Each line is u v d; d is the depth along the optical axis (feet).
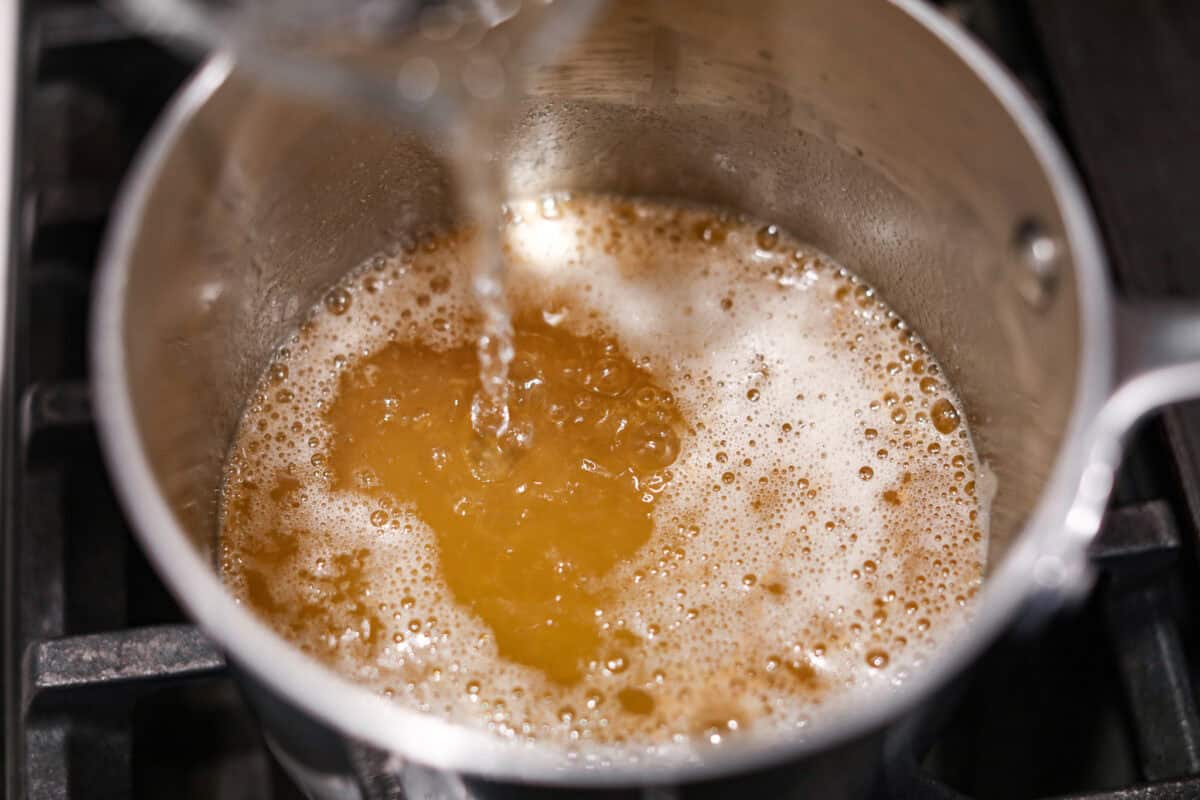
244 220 1.49
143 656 1.45
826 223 1.67
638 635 1.51
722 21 1.49
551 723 1.47
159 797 1.58
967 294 1.56
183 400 1.45
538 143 1.66
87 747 1.46
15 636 1.51
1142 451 1.56
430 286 1.68
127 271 1.32
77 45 1.72
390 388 1.63
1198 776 1.43
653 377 1.64
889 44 1.44
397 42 1.40
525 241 1.71
